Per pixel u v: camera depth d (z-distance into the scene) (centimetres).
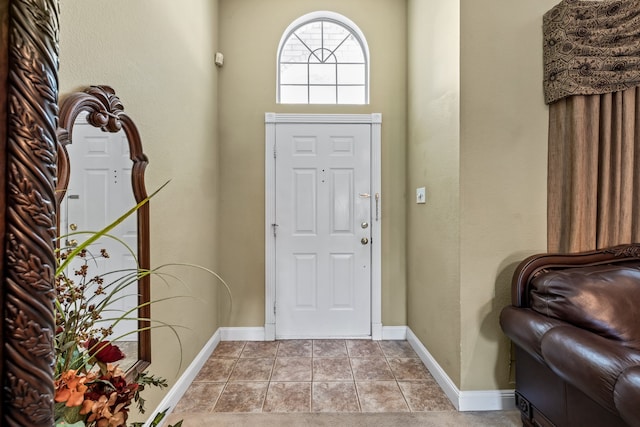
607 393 101
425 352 227
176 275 184
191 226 207
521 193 178
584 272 147
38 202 56
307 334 273
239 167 271
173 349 178
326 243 274
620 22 164
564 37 166
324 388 198
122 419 75
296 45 284
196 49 218
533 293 154
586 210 167
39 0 56
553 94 171
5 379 52
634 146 166
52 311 58
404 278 274
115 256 128
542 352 131
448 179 190
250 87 271
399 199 274
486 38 176
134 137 138
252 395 190
